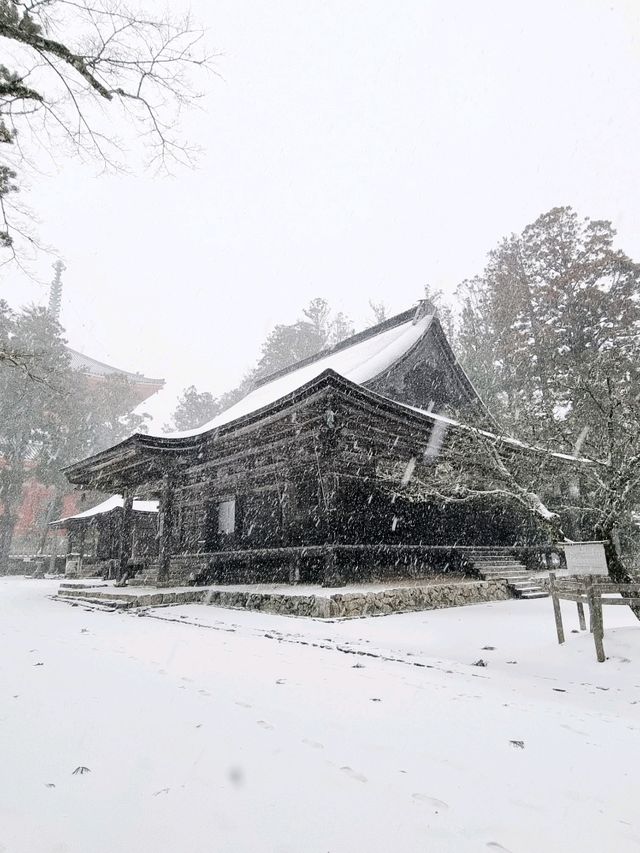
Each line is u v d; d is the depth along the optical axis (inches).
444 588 456.8
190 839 71.5
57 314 2036.2
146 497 655.8
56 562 1206.9
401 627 323.3
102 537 990.4
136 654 227.8
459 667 213.0
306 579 479.2
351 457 469.4
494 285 1154.0
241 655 226.8
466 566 574.2
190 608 442.3
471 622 346.0
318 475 482.3
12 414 1214.3
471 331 1177.4
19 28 221.3
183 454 555.2
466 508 652.1
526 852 71.6
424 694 164.2
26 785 88.7
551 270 1112.8
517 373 1014.4
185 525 668.7
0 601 566.9
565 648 242.1
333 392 398.9
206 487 621.0
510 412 425.4
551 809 86.1
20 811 79.0
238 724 125.0
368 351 748.0
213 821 76.7
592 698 171.8
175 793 86.0
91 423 1445.6
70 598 557.0
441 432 498.3
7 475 1214.3
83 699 147.2
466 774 99.6
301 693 159.8
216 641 268.5
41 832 72.6
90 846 69.2
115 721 126.0
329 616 355.3
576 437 331.9
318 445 452.1
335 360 802.2
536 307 1107.3
